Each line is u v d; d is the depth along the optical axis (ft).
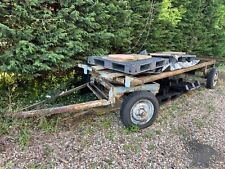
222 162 10.59
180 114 15.03
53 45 13.99
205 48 26.11
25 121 12.20
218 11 25.59
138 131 12.65
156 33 19.74
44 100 14.07
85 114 13.79
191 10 22.99
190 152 11.19
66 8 13.88
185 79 17.88
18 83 15.42
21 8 12.42
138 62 13.04
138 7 18.16
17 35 12.76
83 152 10.55
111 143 11.39
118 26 16.92
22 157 9.95
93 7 14.88
